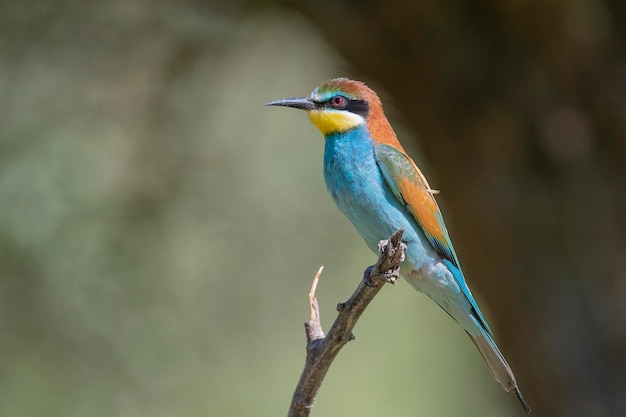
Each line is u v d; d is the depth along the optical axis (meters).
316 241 15.34
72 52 13.86
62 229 13.23
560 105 11.73
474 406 15.62
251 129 15.52
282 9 13.65
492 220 11.98
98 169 13.84
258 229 15.11
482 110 11.88
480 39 11.85
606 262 11.69
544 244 11.88
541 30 11.58
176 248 14.50
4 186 13.08
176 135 14.29
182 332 14.20
